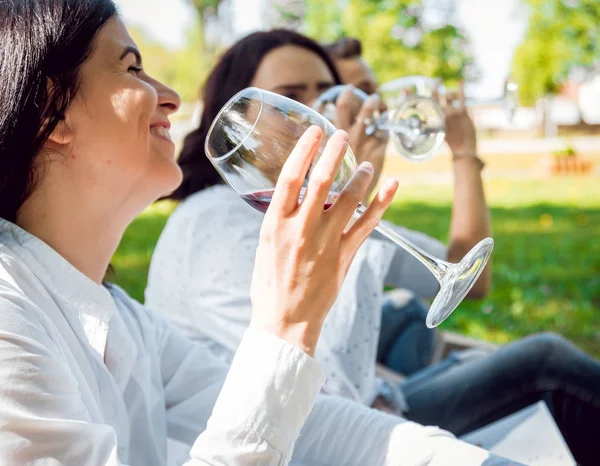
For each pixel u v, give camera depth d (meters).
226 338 1.85
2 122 1.10
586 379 1.94
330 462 1.39
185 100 18.50
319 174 0.93
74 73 1.14
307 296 0.96
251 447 0.94
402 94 2.22
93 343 1.22
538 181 12.35
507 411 2.00
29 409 0.93
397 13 13.73
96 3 1.18
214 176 2.17
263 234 0.98
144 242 7.62
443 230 7.99
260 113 1.11
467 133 2.36
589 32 15.23
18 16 1.12
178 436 1.49
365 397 1.88
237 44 2.18
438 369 2.22
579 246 7.31
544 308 5.08
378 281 1.93
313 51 2.20
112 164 1.18
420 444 1.33
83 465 0.94
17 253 1.13
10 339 0.96
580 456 1.93
